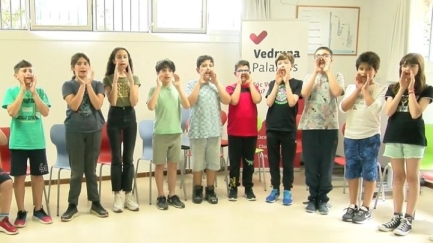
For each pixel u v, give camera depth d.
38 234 3.23
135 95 3.67
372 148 3.47
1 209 3.26
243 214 3.74
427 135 4.07
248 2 5.24
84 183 4.66
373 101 3.40
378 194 4.07
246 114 4.04
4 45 4.48
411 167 3.26
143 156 4.18
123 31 4.93
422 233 3.33
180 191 4.52
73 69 3.48
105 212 3.65
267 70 5.11
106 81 3.71
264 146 5.14
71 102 3.44
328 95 3.69
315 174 3.82
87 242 3.09
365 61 3.36
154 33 5.02
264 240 3.16
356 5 5.68
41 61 4.62
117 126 3.70
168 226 3.43
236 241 3.13
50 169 4.31
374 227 3.45
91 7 4.74
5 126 4.55
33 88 3.33
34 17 4.57
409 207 3.37
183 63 5.17
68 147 3.55
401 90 3.17
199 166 4.04
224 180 4.95
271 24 5.05
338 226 3.47
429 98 3.16
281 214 3.75
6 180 3.23
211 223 3.51
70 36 4.69
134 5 4.94
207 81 4.00
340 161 4.40
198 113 3.96
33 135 3.39
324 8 5.59
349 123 3.55
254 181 4.91
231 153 4.12
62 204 4.00
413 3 4.86
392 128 3.28
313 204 3.87
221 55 5.29
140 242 3.09
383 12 5.40
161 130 3.82
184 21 5.16
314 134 3.74
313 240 3.17
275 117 3.96
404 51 4.94
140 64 5.00
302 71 5.11
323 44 5.66
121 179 3.81
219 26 5.35
